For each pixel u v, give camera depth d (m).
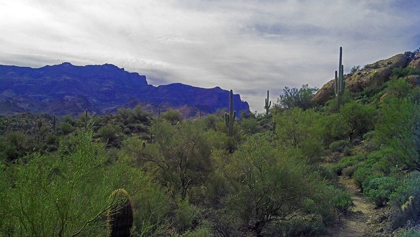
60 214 3.77
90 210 4.16
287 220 9.42
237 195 9.32
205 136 12.55
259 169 9.34
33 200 3.59
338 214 10.40
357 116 26.83
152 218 7.52
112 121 38.09
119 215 4.93
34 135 26.45
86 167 4.07
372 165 15.48
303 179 9.33
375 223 9.50
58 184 3.91
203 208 10.11
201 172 11.94
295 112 23.11
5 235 3.63
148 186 8.20
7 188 3.61
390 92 30.05
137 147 12.28
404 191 9.78
